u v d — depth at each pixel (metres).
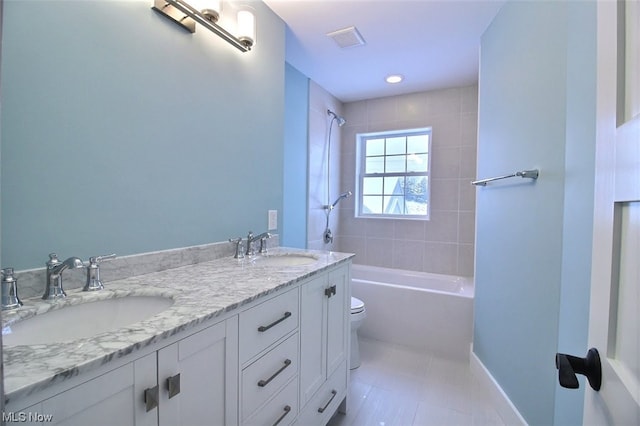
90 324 0.90
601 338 0.52
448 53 2.34
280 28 1.92
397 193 3.42
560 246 1.22
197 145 1.40
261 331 1.00
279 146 1.96
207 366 0.81
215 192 1.51
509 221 1.64
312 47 2.25
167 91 1.26
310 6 1.80
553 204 1.26
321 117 3.07
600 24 0.55
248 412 0.96
